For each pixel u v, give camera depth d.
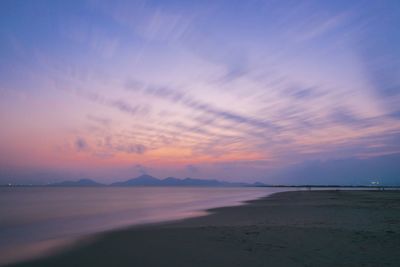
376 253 9.98
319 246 10.99
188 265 8.92
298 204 35.25
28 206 39.66
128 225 19.03
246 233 13.85
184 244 11.77
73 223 21.59
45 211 31.77
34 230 18.50
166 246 11.52
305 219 19.33
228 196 70.19
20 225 20.88
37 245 13.15
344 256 9.62
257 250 10.52
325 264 8.80
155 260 9.60
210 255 9.97
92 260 10.01
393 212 23.83
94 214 28.02
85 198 63.41
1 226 20.45
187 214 26.03
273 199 50.00
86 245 12.34
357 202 38.12
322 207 29.73
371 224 16.52
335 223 17.02
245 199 53.03
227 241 12.12
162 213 27.83
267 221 18.62
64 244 12.77
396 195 64.75
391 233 13.45
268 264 8.86
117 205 40.69
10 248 12.58
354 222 17.44
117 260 9.81
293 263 8.92
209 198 60.44
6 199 59.59
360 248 10.64
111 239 13.46
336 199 46.97
